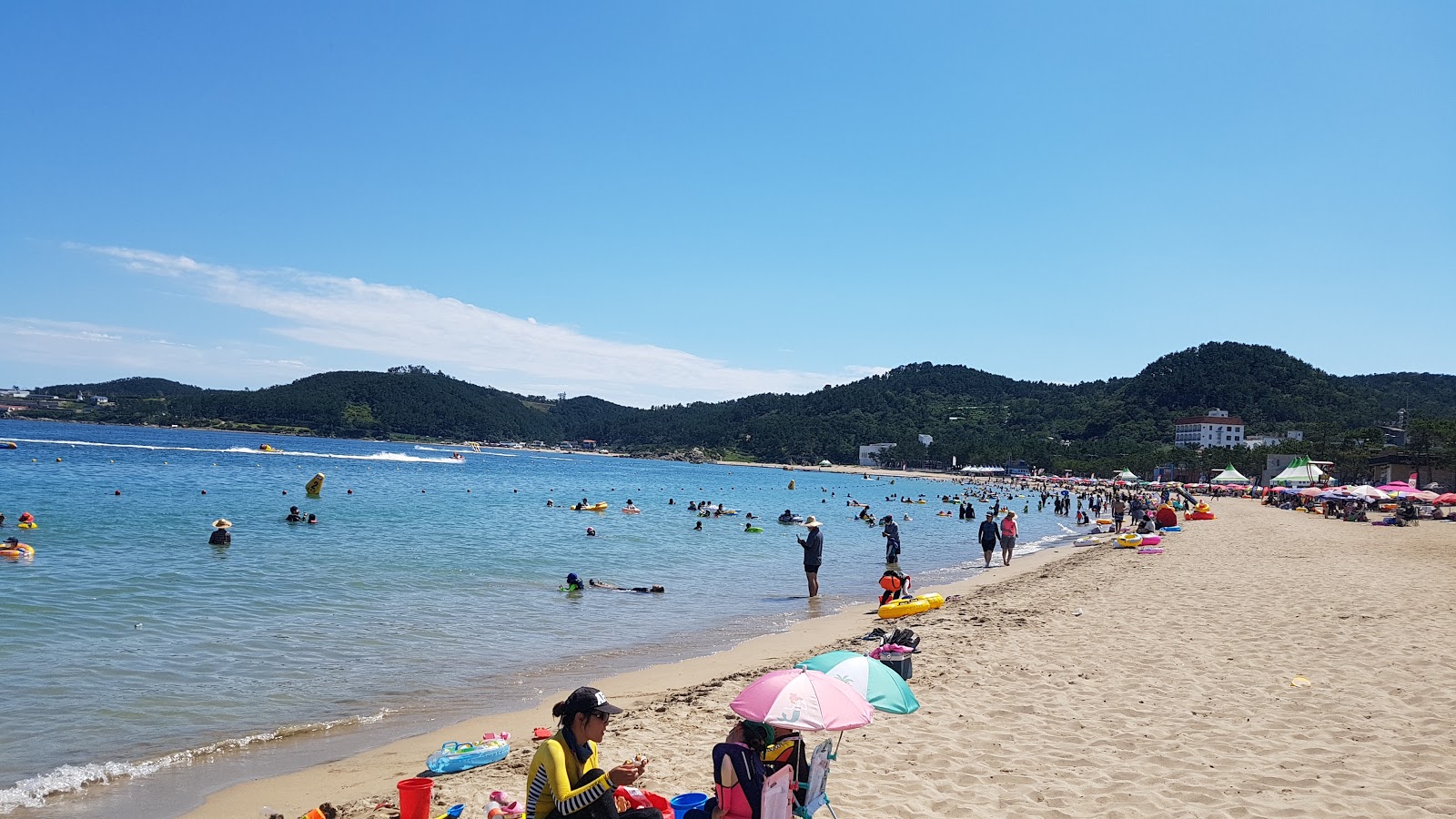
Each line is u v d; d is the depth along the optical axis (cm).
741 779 563
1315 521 4925
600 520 4522
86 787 823
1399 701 993
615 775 576
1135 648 1334
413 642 1488
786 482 13238
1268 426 19175
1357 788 738
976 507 7925
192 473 6700
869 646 1505
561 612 1845
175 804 792
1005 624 1602
